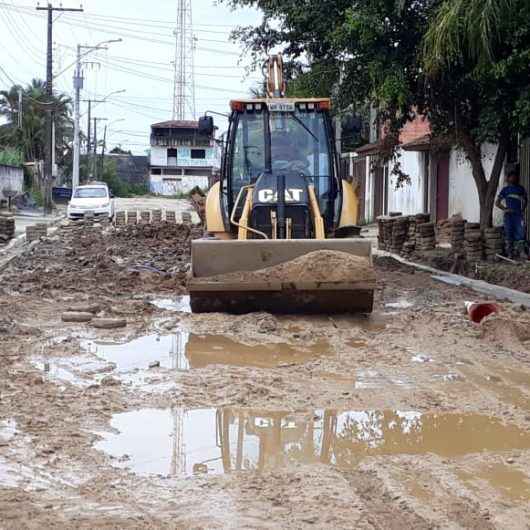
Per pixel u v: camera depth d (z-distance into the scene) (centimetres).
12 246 2639
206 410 823
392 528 549
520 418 802
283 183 1386
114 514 572
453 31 1512
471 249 1975
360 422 790
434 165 3134
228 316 1303
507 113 1762
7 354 1053
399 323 1257
